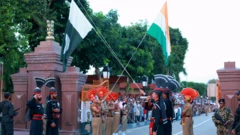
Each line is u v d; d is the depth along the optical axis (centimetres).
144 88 2830
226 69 1448
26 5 2384
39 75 1605
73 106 1555
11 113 1217
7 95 1242
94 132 1308
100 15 3017
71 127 1540
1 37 1995
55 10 2712
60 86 1602
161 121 969
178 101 3466
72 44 1447
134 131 2025
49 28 1675
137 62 3572
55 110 1173
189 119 1281
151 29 1387
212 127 2478
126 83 3372
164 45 1379
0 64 2172
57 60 1602
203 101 5516
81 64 3059
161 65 4756
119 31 3359
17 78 1672
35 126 1109
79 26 1450
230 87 1435
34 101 1116
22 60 2173
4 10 2072
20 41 2097
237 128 971
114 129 1661
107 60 3017
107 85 1909
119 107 1708
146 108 1162
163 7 1389
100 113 1328
